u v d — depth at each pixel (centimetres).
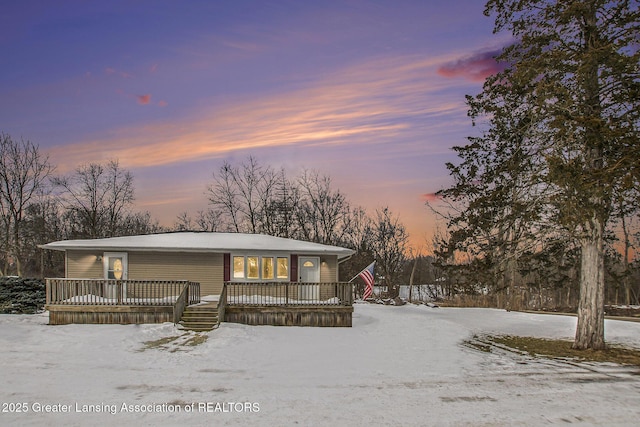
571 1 1555
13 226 4575
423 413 924
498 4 1748
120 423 827
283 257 2498
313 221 5391
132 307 1923
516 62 1734
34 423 820
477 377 1241
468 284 1981
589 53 1451
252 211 5234
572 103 1502
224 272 2439
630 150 1388
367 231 5862
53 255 5094
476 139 1988
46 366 1248
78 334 1691
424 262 6619
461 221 1984
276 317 2027
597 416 925
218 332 1762
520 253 1761
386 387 1121
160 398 984
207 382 1130
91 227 4875
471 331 2083
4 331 1702
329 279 2534
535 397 1054
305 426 834
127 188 5038
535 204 1631
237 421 852
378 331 1969
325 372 1266
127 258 2366
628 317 2577
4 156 4506
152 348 1520
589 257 1683
